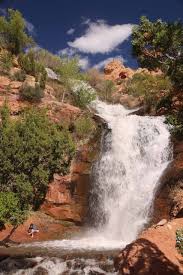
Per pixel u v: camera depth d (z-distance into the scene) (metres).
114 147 28.83
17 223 19.70
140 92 48.78
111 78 71.38
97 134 28.86
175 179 23.31
